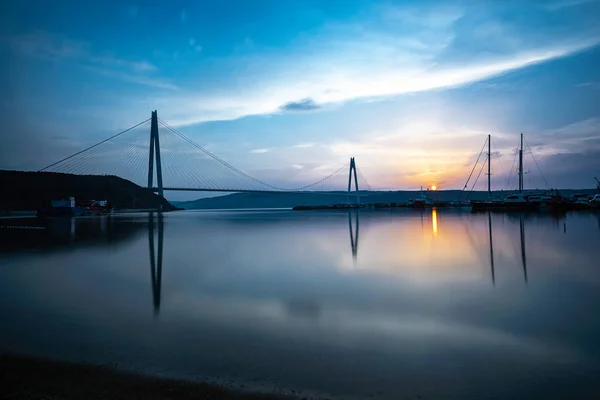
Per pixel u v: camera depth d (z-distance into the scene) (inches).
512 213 1930.4
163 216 2532.0
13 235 1003.3
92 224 1514.5
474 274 428.8
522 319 265.6
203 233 1062.4
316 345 224.1
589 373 186.5
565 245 649.0
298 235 975.0
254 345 224.5
